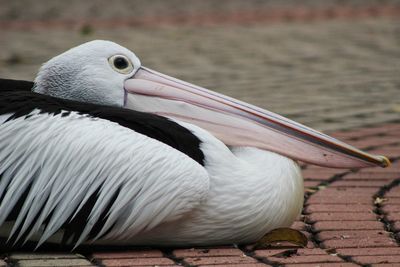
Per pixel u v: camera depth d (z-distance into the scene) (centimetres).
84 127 891
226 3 3862
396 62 2442
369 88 2091
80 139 884
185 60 2477
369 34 2933
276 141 1001
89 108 924
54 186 880
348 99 1959
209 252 946
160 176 888
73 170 881
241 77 2228
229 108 1012
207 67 2367
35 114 895
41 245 922
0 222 884
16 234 891
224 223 938
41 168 880
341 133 1630
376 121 1739
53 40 2817
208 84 2120
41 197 881
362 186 1288
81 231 894
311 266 898
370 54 2573
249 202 936
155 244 949
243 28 3139
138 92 1019
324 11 3509
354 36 2900
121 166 884
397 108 1861
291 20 3306
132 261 910
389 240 1011
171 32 3044
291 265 902
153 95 1019
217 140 950
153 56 2531
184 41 2839
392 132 1647
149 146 895
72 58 1016
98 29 3105
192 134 939
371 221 1101
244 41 2841
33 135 885
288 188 975
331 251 965
